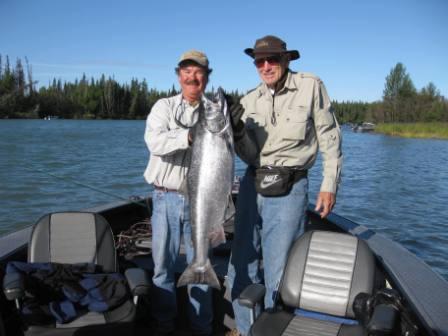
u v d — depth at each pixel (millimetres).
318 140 3395
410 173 19031
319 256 3266
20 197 12023
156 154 3279
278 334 2842
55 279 3146
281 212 3322
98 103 85562
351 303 3092
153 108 3475
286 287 3264
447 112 69500
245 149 3350
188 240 3498
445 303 2867
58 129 44312
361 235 4328
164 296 3529
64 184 13938
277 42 3215
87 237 3650
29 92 77375
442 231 9727
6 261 3492
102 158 21062
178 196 3420
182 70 3396
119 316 3043
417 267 3453
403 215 11148
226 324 3857
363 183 16172
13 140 29578
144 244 4574
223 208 2961
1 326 2916
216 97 2920
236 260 3568
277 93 3332
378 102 80250
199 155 2922
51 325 2906
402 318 2668
